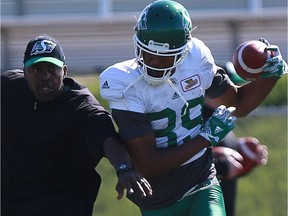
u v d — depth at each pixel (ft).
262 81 40.50
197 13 130.82
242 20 95.66
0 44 94.94
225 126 38.19
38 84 39.29
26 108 39.99
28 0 129.49
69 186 40.73
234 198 48.65
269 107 82.48
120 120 37.91
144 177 39.06
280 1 132.87
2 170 40.60
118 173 36.78
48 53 39.34
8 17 129.18
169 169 38.19
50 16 129.90
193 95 38.70
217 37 97.55
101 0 130.72
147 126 37.78
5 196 40.81
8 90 40.40
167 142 38.73
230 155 46.98
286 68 40.73
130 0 131.54
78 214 40.52
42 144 39.81
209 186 39.60
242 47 40.37
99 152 38.70
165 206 39.70
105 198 67.62
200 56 39.01
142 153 37.78
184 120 38.81
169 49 36.76
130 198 41.16
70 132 39.68
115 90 37.81
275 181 70.13
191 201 39.58
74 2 130.41
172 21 36.78
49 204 40.32
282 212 66.39
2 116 40.19
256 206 67.31
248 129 79.15
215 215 38.73
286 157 74.08
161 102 38.04
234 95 40.86
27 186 40.52
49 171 40.29
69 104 39.75
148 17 36.94
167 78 37.47
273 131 78.59
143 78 37.70
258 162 50.21
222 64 47.73
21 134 40.01
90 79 90.79
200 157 39.65
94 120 39.14
